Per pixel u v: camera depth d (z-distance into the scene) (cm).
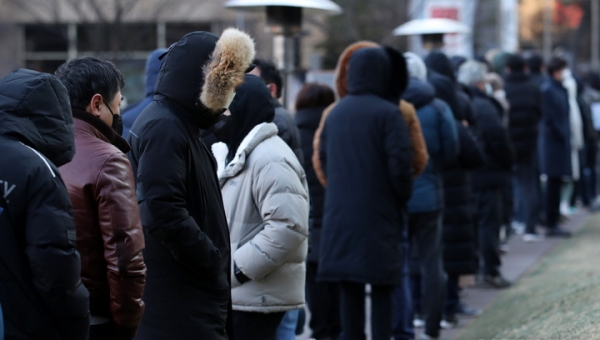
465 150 1250
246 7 1420
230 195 766
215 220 656
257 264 744
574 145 2106
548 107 2017
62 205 492
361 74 1002
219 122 782
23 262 485
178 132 627
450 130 1138
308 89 1191
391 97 1023
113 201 566
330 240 993
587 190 2566
